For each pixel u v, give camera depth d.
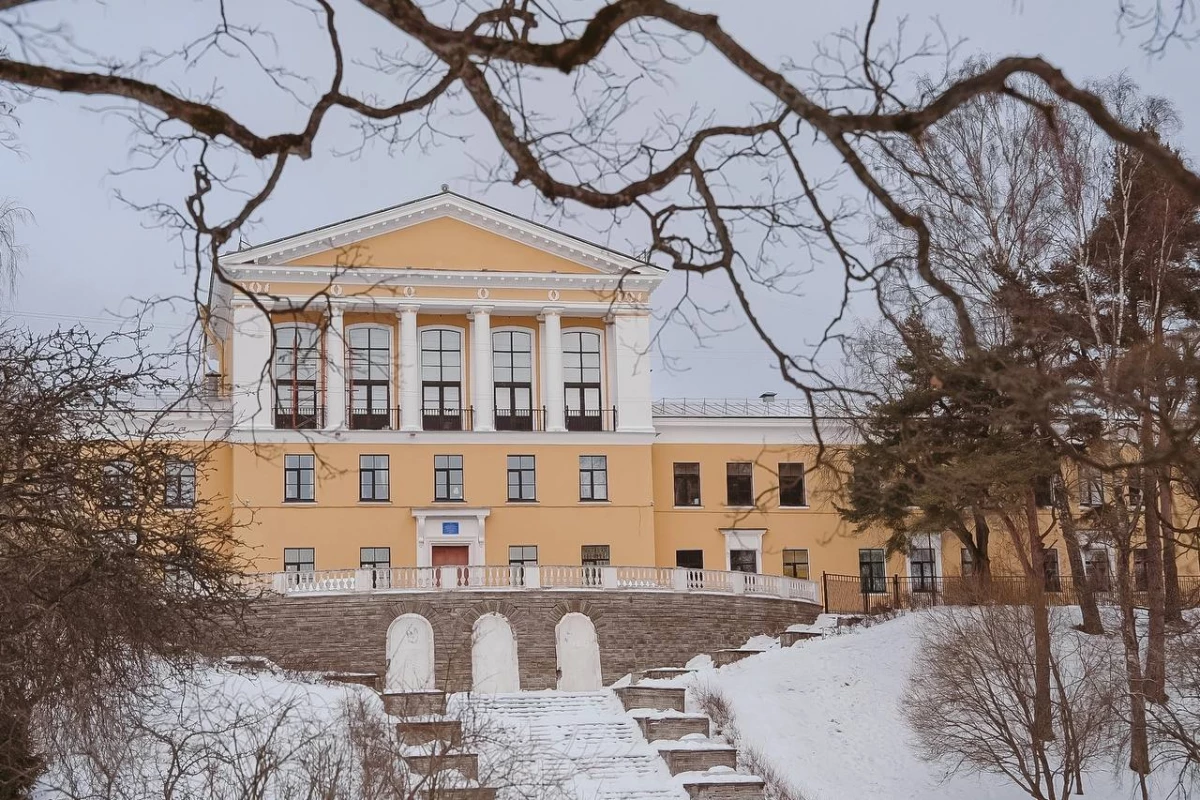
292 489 59.47
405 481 60.72
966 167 36.75
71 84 7.93
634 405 63.31
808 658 47.97
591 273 63.31
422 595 51.28
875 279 8.85
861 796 38.59
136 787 20.11
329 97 8.64
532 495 62.12
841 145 7.78
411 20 7.64
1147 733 36.66
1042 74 7.31
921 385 13.34
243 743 23.89
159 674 22.06
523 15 8.78
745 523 64.50
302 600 50.22
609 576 53.22
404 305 61.25
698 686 46.00
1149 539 37.94
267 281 58.06
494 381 63.44
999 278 34.00
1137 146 7.14
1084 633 44.81
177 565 18.78
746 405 68.12
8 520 16.81
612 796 36.53
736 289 8.73
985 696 38.94
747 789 36.59
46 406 17.27
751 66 7.60
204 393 18.94
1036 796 35.16
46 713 17.41
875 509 41.34
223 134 8.38
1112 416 30.36
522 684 51.47
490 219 62.38
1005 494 35.00
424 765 24.52
